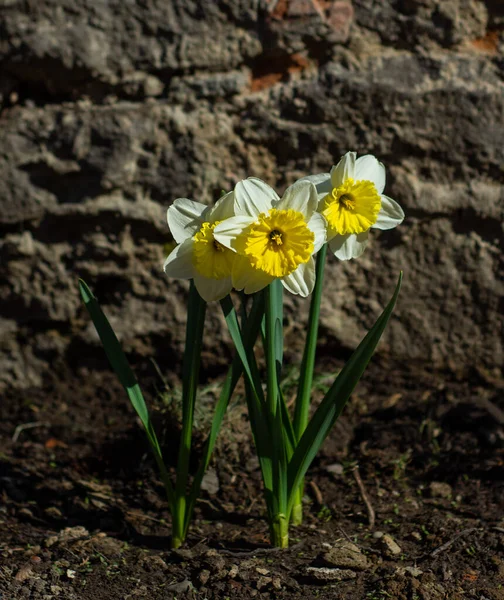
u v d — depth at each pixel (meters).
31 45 1.51
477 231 1.55
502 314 1.57
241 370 1.20
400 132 1.52
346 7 1.51
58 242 1.56
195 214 1.12
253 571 1.18
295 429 1.24
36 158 1.53
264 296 1.15
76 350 1.60
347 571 1.17
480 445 1.42
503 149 1.52
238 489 1.36
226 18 1.51
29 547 1.24
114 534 1.28
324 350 1.59
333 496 1.35
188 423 1.20
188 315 1.19
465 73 1.52
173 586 1.17
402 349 1.59
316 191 1.10
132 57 1.52
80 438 1.49
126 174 1.53
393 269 1.56
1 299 1.58
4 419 1.54
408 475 1.39
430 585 1.15
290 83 1.53
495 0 1.52
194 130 1.53
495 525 1.25
